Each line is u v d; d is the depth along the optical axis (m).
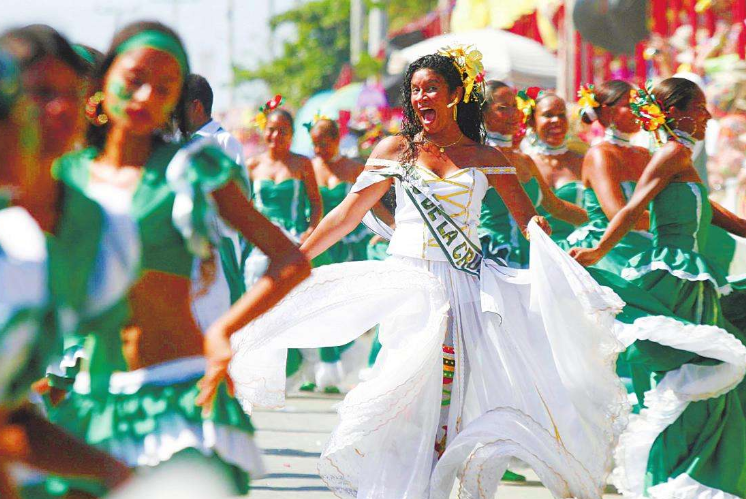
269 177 17.84
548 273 9.16
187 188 5.72
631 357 10.28
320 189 20.00
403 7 77.44
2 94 4.51
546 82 31.70
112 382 5.84
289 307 9.02
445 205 9.38
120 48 5.96
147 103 5.86
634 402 11.33
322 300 9.12
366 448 9.16
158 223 5.75
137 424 5.73
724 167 21.97
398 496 9.02
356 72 55.25
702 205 10.50
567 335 9.16
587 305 9.07
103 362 5.89
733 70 23.95
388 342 9.31
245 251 16.45
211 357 5.73
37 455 4.99
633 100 10.62
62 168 5.97
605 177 12.02
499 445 9.02
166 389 5.80
